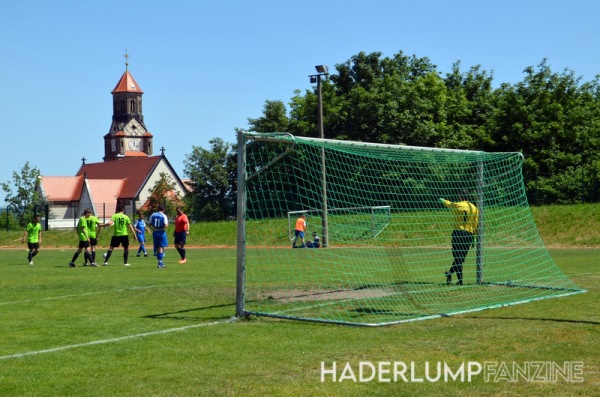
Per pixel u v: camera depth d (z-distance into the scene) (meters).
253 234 29.56
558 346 8.86
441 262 22.56
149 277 20.09
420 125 52.50
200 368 8.15
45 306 13.77
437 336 9.78
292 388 7.19
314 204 29.41
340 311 12.56
